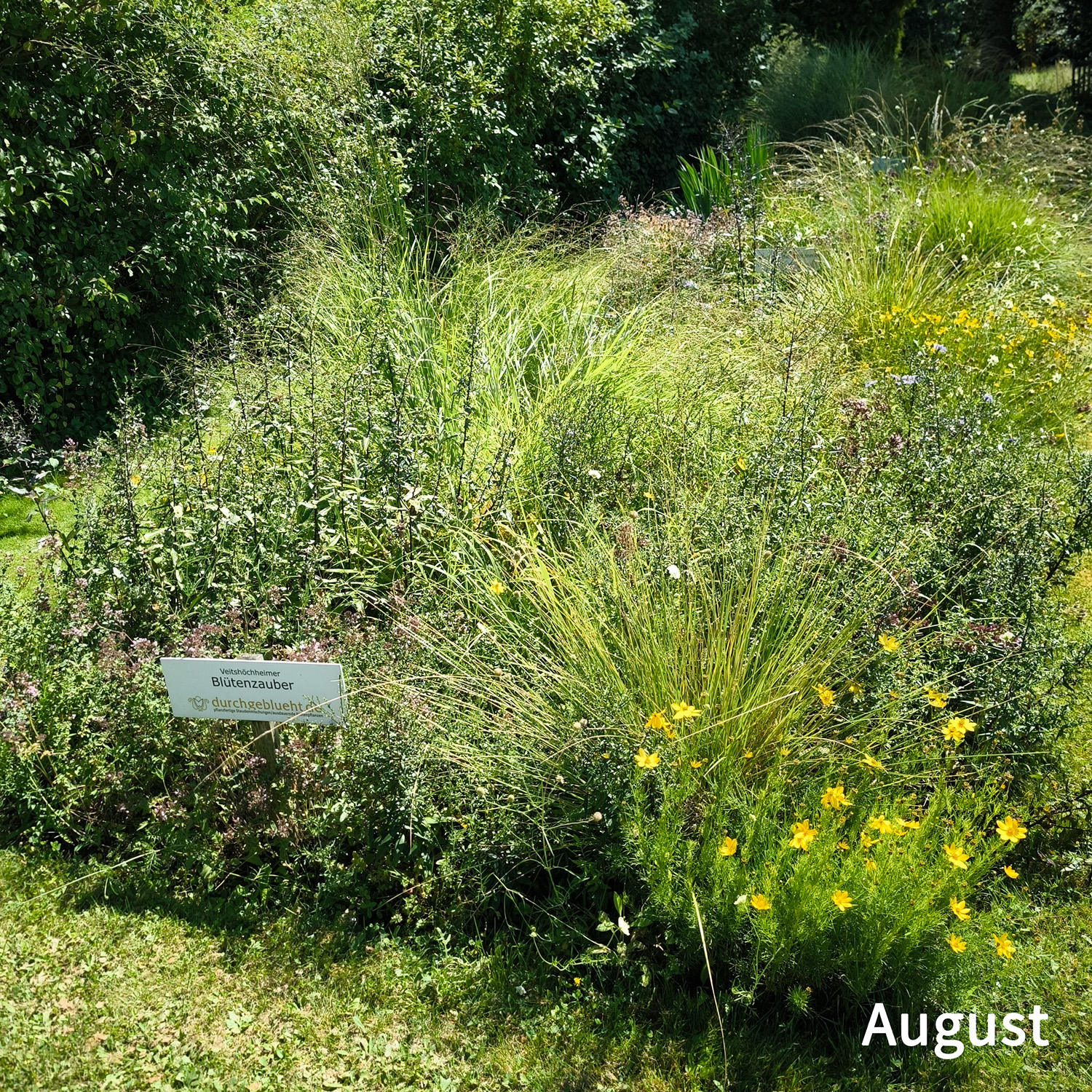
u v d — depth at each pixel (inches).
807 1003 109.6
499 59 344.8
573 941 117.0
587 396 188.7
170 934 120.5
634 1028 108.8
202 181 263.4
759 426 188.9
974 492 164.7
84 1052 105.9
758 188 352.8
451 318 230.7
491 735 128.1
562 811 124.0
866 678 132.9
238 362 221.3
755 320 244.1
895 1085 103.7
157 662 139.8
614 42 446.3
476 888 122.7
